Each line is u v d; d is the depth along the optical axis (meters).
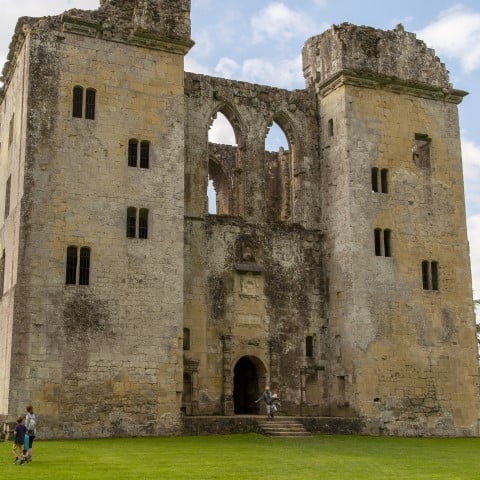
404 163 47.75
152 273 39.97
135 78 41.72
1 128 47.69
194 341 42.78
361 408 43.16
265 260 45.97
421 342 45.69
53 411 36.50
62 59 40.22
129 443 34.00
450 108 50.16
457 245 48.28
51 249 38.03
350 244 45.19
